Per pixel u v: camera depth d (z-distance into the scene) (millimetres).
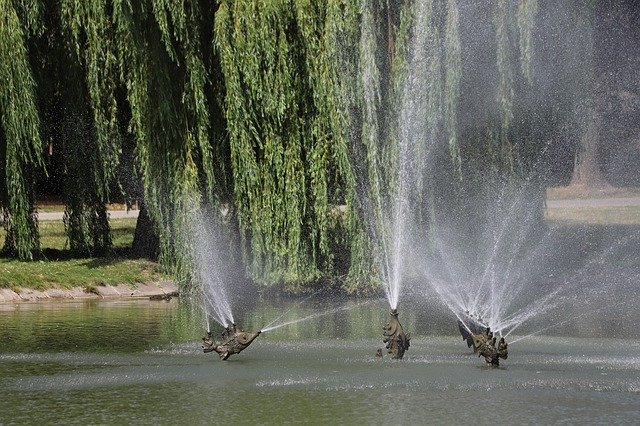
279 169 23875
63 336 17953
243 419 11609
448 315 21359
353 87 23719
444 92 23828
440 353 15906
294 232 24000
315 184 24000
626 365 14750
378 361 15094
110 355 15844
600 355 15672
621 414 11773
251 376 13984
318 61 23625
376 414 11797
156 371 14445
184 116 23547
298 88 23781
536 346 16750
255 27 23328
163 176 23719
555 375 13930
